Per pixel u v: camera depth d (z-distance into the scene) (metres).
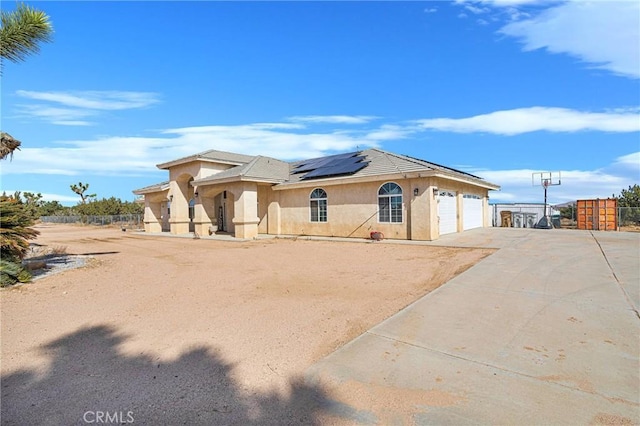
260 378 3.93
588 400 3.31
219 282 9.14
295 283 8.85
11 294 7.89
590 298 6.63
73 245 19.75
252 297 7.51
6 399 3.56
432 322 5.52
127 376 4.02
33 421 3.18
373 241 18.28
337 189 21.20
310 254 14.47
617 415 3.07
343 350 4.58
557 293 7.04
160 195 31.09
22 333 5.45
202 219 25.06
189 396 3.58
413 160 20.64
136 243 20.88
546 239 16.94
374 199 19.66
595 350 4.39
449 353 4.40
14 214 9.77
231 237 22.95
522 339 4.78
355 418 3.15
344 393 3.56
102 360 4.46
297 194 23.36
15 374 4.10
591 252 12.34
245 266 11.68
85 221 51.50
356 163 22.17
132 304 7.05
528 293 7.08
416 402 3.36
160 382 3.87
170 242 21.20
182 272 10.70
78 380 3.94
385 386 3.66
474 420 3.05
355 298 7.27
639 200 28.41
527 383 3.64
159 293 7.98
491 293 7.14
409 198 18.33
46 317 6.23
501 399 3.36
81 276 10.04
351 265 11.45
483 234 20.44
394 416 3.16
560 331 5.03
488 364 4.08
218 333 5.35
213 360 4.41
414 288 8.01
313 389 3.67
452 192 21.44
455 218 21.86
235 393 3.63
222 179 22.55
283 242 19.72
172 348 4.81
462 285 7.86
